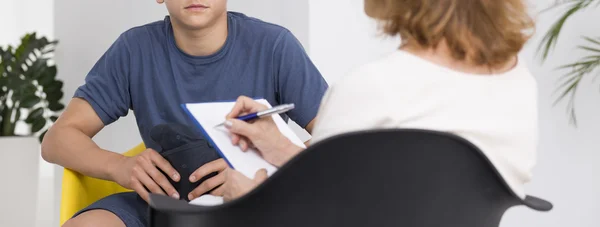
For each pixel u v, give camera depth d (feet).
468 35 3.67
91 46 11.03
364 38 10.64
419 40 3.72
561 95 10.86
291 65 6.47
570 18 10.77
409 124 3.49
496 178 3.52
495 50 3.69
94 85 6.48
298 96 6.47
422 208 3.49
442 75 3.60
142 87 6.48
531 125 3.82
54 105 11.37
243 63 6.46
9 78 11.47
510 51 3.75
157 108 6.47
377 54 10.63
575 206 10.97
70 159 5.99
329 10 10.46
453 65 3.69
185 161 5.49
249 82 6.47
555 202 11.04
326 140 3.30
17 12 14.38
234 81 6.44
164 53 6.46
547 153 11.03
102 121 6.50
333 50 10.55
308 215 3.51
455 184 3.47
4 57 11.63
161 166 5.52
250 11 10.16
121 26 10.78
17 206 11.62
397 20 3.80
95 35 10.99
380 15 3.91
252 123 4.54
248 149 4.49
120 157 5.86
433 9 3.66
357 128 3.50
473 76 3.68
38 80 11.23
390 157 3.36
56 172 11.72
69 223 5.60
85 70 11.13
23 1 14.37
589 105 10.82
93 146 6.05
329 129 3.57
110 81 6.50
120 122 10.55
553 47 10.09
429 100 3.54
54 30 11.27
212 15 6.11
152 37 6.52
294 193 3.45
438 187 3.45
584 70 10.19
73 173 6.08
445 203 3.51
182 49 6.40
